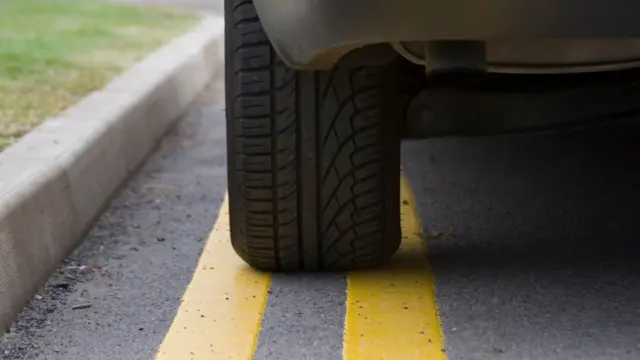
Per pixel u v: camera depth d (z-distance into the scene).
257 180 1.82
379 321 1.74
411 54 1.53
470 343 1.63
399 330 1.70
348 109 1.76
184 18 6.61
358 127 1.78
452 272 2.01
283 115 1.77
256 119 1.78
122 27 5.72
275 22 1.51
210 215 2.58
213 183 2.96
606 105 1.73
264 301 1.86
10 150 2.33
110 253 2.24
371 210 1.85
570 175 2.94
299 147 1.79
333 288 1.91
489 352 1.59
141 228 2.46
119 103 3.09
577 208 2.54
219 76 5.36
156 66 4.06
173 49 4.69
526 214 2.49
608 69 1.58
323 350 1.62
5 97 3.13
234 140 1.83
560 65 1.55
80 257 2.21
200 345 1.66
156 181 3.00
